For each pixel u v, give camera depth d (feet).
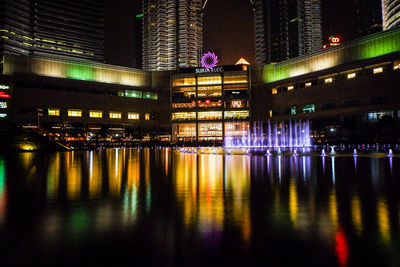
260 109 402.31
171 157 121.19
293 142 351.05
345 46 325.62
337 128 304.71
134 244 18.16
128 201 30.60
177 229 21.01
